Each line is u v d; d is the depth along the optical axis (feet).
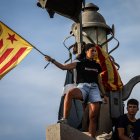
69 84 45.83
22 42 49.60
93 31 54.95
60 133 40.86
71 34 53.42
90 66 45.70
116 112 52.70
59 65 45.09
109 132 51.78
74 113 50.52
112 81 52.75
